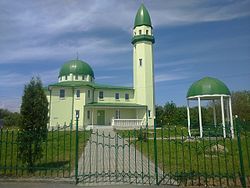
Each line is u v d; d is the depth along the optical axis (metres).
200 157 11.99
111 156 12.46
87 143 16.97
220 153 12.46
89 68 42.41
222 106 21.44
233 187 7.29
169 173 8.35
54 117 35.44
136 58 39.91
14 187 7.25
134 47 40.62
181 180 7.88
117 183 7.77
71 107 36.12
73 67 41.00
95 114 37.69
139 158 11.95
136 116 38.69
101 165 10.40
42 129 9.13
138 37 39.53
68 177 8.20
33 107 9.14
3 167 8.29
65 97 36.22
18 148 8.89
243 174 7.43
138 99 39.22
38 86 9.45
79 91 36.59
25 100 9.17
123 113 38.84
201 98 22.86
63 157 11.11
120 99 40.69
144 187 7.36
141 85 39.06
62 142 17.44
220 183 7.55
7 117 39.16
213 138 16.69
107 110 38.28
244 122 8.84
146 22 39.75
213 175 7.67
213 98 23.17
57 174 8.40
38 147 9.09
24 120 9.06
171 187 7.37
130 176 8.35
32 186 7.36
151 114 38.50
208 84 21.70
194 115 36.78
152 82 39.31
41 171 8.92
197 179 8.05
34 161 8.95
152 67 39.69
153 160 11.44
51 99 35.84
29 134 8.83
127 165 10.44
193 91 22.25
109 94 40.34
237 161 10.95
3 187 7.25
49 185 7.49
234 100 41.50
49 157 11.78
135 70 40.28
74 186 7.43
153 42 40.44
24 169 8.74
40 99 9.32
